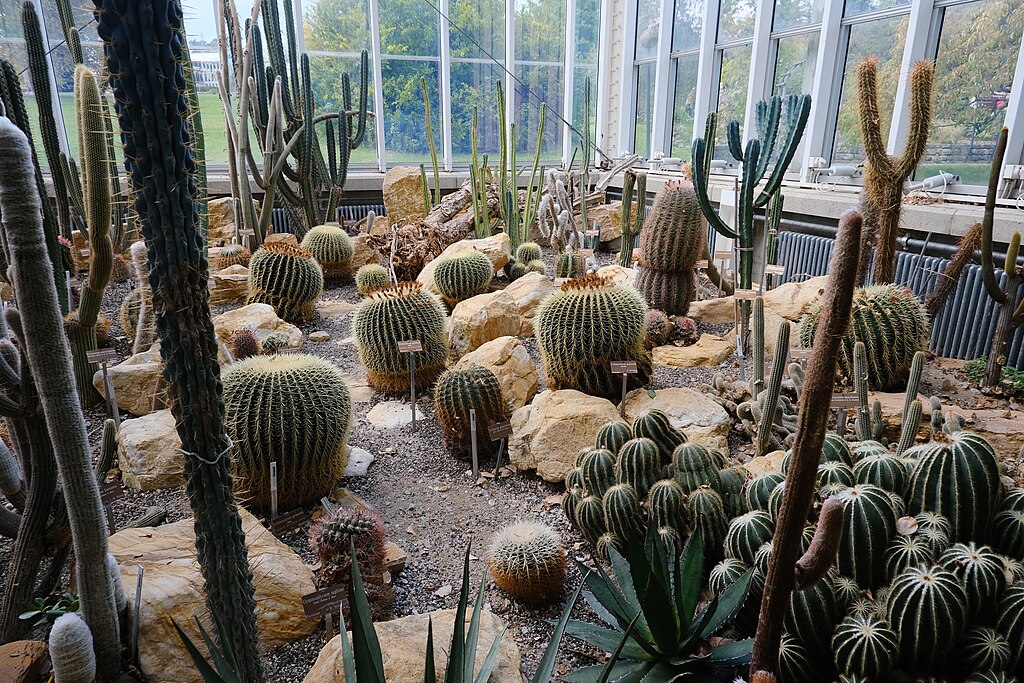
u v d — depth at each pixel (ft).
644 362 10.94
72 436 4.49
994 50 15.94
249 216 20.49
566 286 10.60
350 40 29.86
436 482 9.08
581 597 6.72
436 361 11.96
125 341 13.50
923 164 18.61
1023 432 9.03
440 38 30.66
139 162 3.18
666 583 5.09
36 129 26.20
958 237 13.93
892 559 5.18
